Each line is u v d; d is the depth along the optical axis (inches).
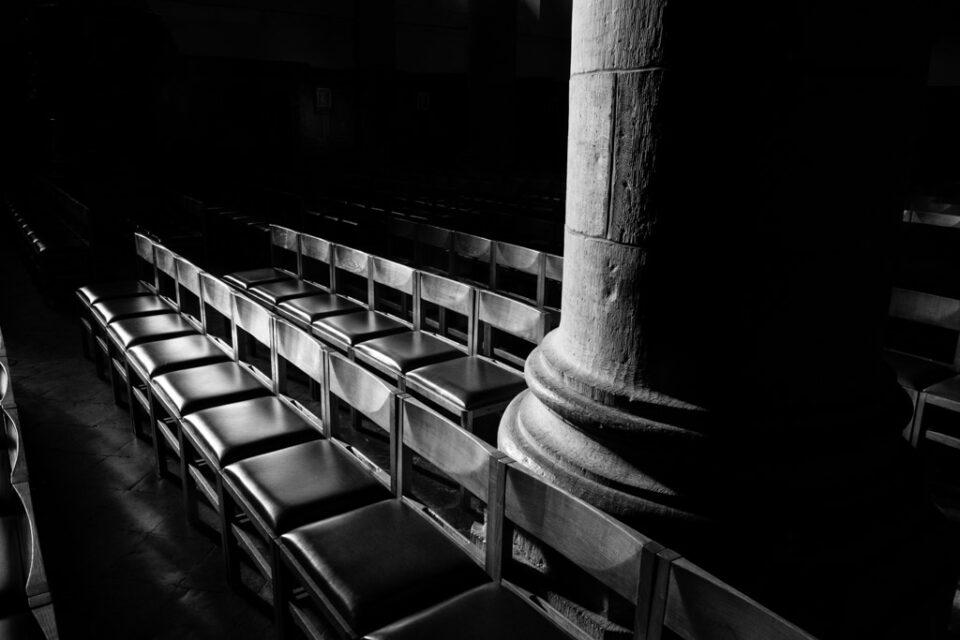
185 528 125.0
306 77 645.9
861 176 78.0
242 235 322.0
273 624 101.4
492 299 141.3
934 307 137.2
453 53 770.2
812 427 81.4
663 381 84.7
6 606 70.9
